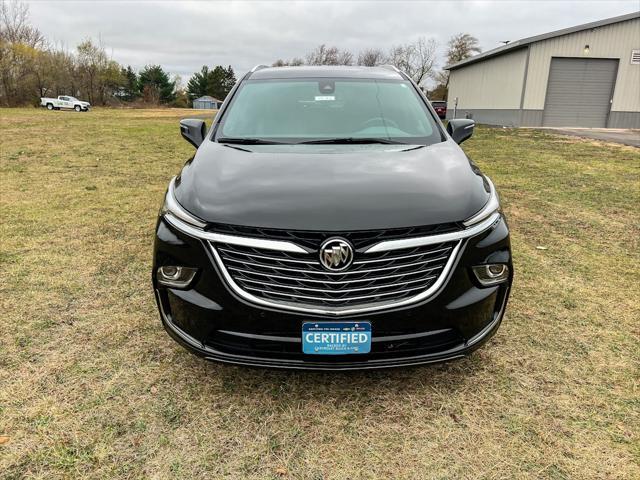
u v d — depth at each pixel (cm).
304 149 272
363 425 214
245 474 187
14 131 1466
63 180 716
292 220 198
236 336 210
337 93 339
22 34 5541
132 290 343
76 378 243
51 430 207
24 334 282
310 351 203
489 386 241
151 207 566
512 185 723
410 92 350
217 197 215
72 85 5962
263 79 362
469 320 213
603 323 304
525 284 362
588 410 224
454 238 204
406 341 207
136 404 225
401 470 190
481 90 2527
